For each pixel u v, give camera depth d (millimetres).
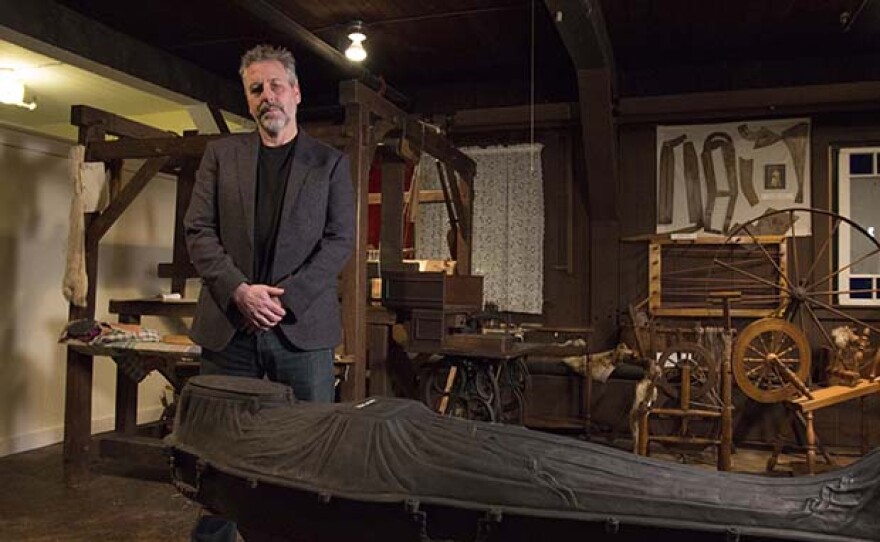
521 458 1013
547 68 5242
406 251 5582
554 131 5402
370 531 1061
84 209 3889
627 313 5125
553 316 5328
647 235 5105
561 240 5344
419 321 3787
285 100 1997
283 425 1218
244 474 1158
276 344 1879
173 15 4215
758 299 4883
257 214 1968
